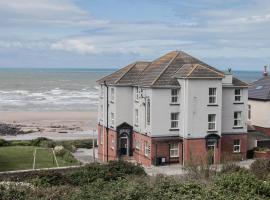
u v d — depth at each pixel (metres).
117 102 54.28
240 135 53.06
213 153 49.94
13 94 162.88
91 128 91.88
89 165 33.84
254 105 60.44
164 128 49.81
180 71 50.78
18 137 78.38
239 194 20.92
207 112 49.97
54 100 146.00
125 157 54.28
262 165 33.69
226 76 52.59
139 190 20.25
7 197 20.08
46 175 30.42
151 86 48.88
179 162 49.91
